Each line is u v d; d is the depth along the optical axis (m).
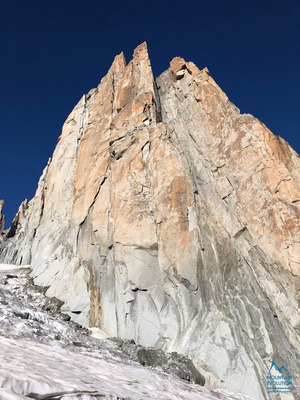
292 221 19.62
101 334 22.69
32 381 7.69
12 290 27.45
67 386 8.37
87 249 29.08
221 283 20.97
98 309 24.88
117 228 26.45
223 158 24.92
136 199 26.92
